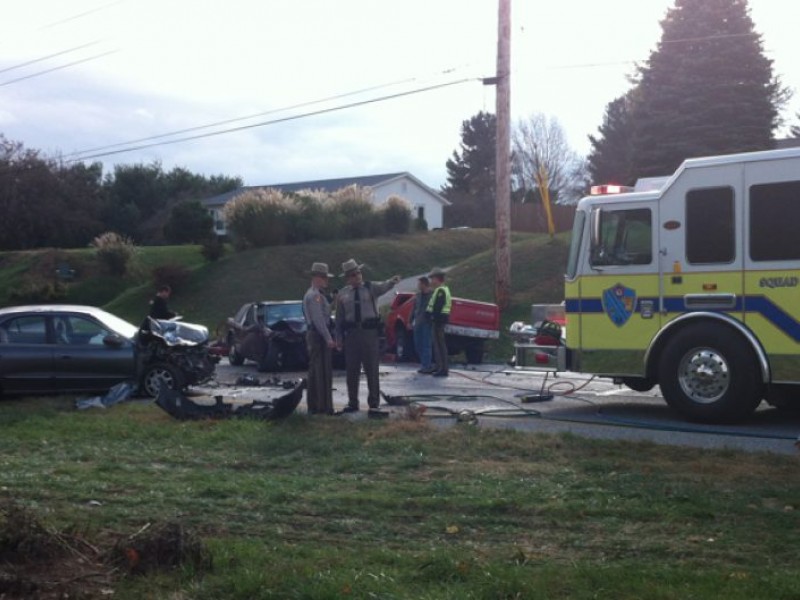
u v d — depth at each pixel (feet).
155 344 53.16
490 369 68.03
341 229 143.13
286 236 139.23
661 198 41.86
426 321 63.10
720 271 40.22
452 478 30.30
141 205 228.02
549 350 45.75
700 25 114.21
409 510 26.43
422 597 18.70
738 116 113.80
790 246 38.63
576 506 25.94
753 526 24.02
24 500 28.27
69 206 181.88
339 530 24.67
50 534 21.76
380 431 37.96
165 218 209.36
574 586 19.19
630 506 25.90
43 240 178.91
